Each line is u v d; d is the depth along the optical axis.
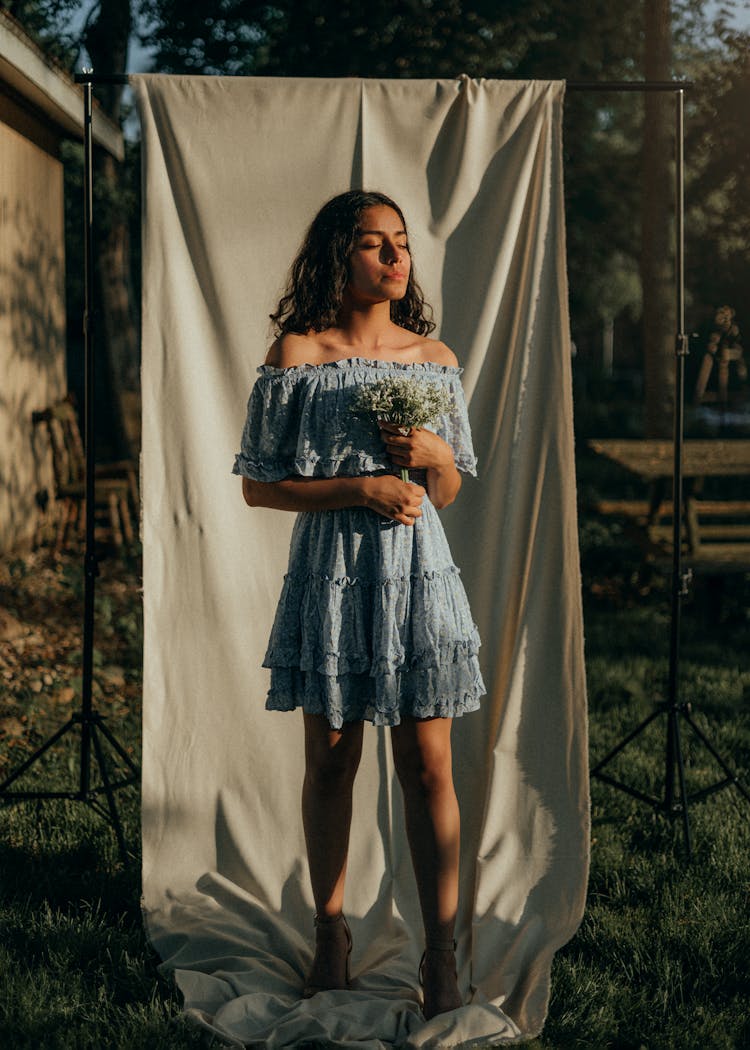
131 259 16.16
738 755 4.69
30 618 6.41
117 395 12.62
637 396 22.17
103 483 8.83
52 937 3.06
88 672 3.74
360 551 2.73
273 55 11.42
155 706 3.29
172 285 3.27
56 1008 2.74
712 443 7.89
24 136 8.30
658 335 9.38
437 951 2.83
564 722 3.28
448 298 3.38
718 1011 2.80
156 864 3.28
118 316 12.60
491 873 3.24
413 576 2.73
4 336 7.86
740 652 6.54
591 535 8.91
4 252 7.87
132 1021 2.70
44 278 8.88
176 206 3.29
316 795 2.87
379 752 3.46
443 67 11.09
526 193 3.33
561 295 3.29
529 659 3.30
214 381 3.33
